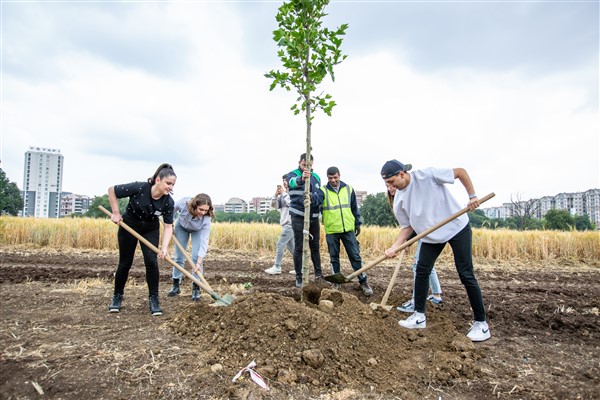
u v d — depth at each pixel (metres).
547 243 12.11
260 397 2.61
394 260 10.81
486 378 3.05
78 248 12.66
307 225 4.64
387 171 3.98
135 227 4.53
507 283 7.80
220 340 3.38
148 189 4.44
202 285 4.55
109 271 7.88
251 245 13.11
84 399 2.50
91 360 2.99
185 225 5.55
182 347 3.36
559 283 8.04
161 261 9.50
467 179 3.91
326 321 3.42
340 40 4.09
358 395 2.73
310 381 2.88
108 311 4.58
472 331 3.95
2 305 4.73
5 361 2.91
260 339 3.27
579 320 4.60
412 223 4.18
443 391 2.84
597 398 2.72
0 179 60.16
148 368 2.92
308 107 4.38
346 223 5.88
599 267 10.96
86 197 149.75
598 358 3.48
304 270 4.70
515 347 3.74
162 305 5.02
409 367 3.20
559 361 3.40
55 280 6.68
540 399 2.72
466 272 3.95
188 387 2.69
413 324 4.10
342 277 4.62
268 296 3.75
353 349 3.28
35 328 3.76
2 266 8.46
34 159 144.38
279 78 4.18
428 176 3.97
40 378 2.70
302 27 4.25
